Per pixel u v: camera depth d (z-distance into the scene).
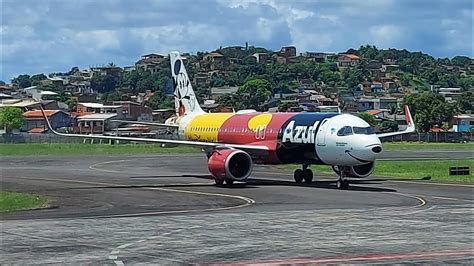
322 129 44.97
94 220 28.22
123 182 50.16
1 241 22.31
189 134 57.81
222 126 53.81
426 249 20.72
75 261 18.84
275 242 22.08
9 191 42.78
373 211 31.59
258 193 41.56
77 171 62.50
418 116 169.50
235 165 47.28
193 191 42.94
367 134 43.56
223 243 21.91
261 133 49.59
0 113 158.62
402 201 36.72
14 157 87.06
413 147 121.31
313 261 18.78
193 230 24.95
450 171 57.00
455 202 36.16
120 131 161.25
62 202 36.34
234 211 31.86
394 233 24.16
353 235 23.64
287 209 32.75
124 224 26.77
